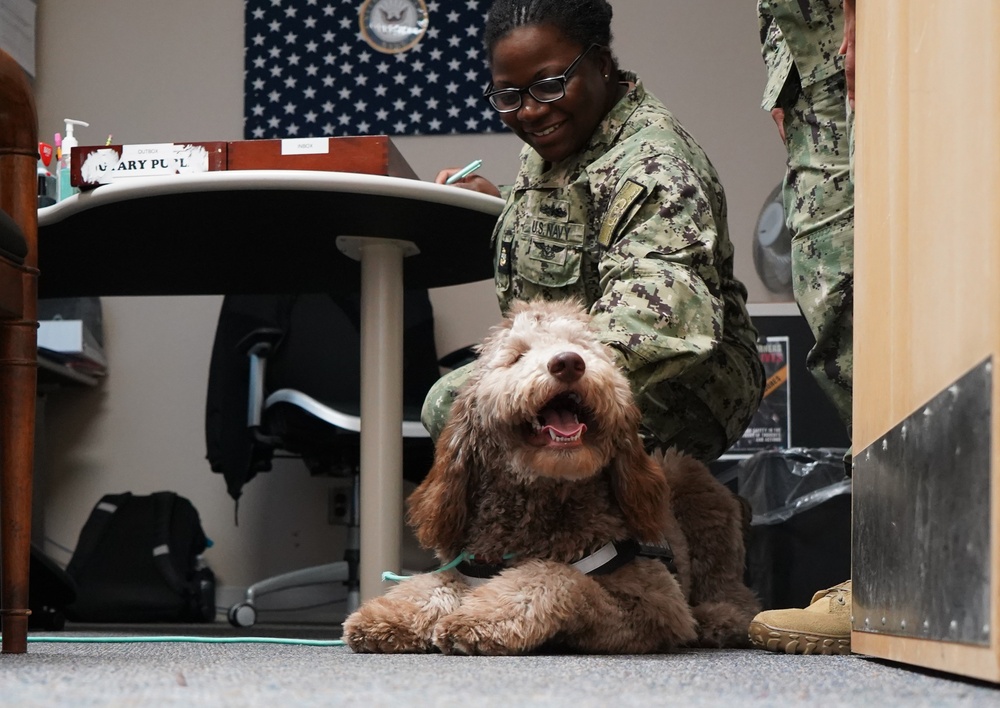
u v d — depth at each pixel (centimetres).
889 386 148
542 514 175
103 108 435
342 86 427
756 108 416
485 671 130
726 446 238
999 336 103
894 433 141
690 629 176
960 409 112
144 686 107
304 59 429
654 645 172
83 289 314
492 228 260
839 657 168
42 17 439
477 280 311
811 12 211
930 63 130
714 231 205
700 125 417
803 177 213
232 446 370
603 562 173
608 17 225
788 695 104
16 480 167
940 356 123
